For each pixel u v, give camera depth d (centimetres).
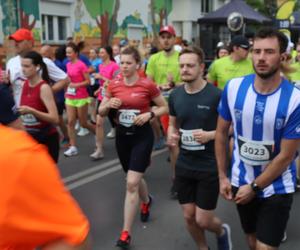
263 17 1692
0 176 114
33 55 422
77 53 782
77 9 1717
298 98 260
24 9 1429
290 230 443
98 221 471
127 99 410
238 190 279
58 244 122
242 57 577
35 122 425
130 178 406
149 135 414
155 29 2355
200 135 334
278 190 275
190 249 403
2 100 233
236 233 437
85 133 941
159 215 483
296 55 667
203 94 342
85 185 595
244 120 273
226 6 1703
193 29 2864
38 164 118
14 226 115
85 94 777
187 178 347
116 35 1973
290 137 261
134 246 410
